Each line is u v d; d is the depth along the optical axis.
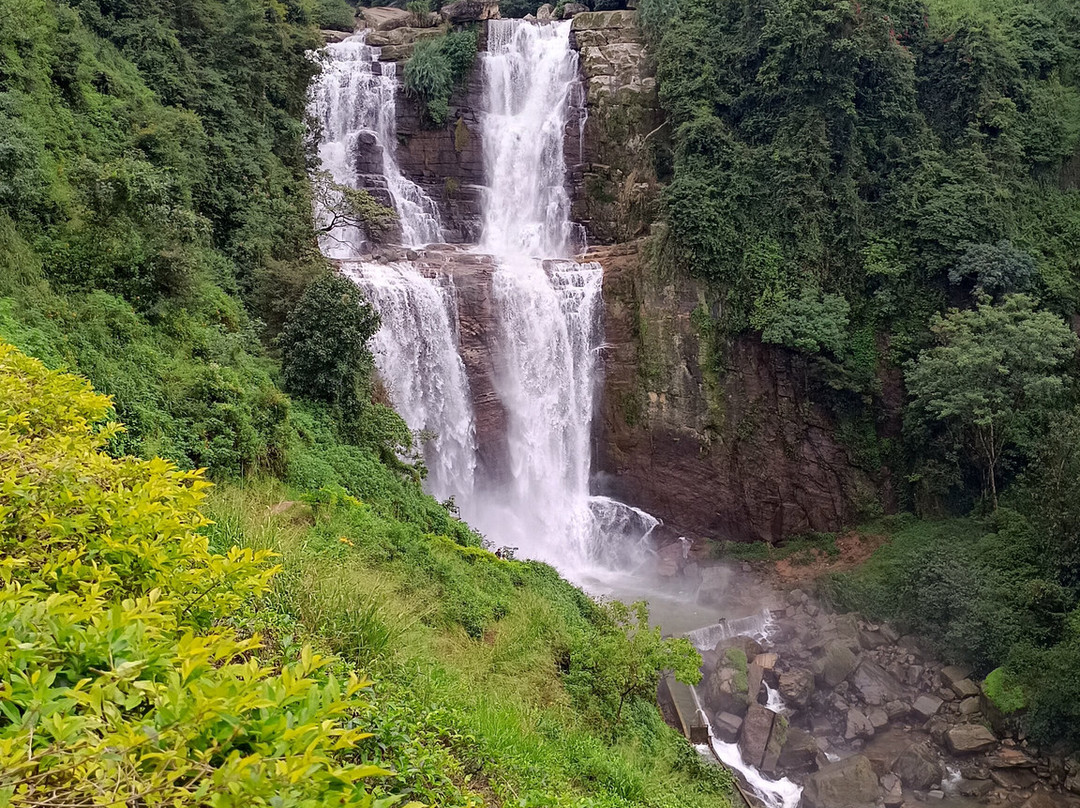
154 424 13.75
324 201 27.97
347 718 5.96
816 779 20.12
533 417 30.97
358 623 9.18
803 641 25.69
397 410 26.98
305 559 10.42
